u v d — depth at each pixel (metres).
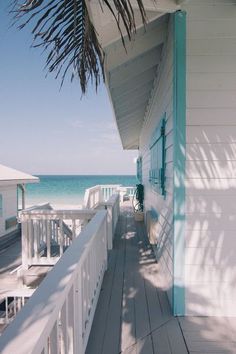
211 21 2.66
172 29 2.82
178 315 2.76
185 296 2.78
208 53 2.67
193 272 2.77
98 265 3.16
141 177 9.77
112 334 2.45
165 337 2.41
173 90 2.76
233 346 2.29
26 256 4.55
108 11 2.05
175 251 2.76
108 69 3.30
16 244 8.19
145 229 6.96
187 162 2.72
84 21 1.39
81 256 1.89
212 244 2.75
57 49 1.43
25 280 4.52
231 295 2.76
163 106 3.59
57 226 5.38
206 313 2.76
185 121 2.71
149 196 6.07
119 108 5.78
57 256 4.64
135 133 10.36
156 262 4.38
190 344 2.31
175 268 2.76
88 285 2.40
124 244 5.52
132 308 2.92
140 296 3.20
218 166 2.72
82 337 2.04
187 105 2.70
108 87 3.78
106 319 2.70
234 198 2.73
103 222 3.71
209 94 2.69
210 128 2.71
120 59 3.24
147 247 5.29
